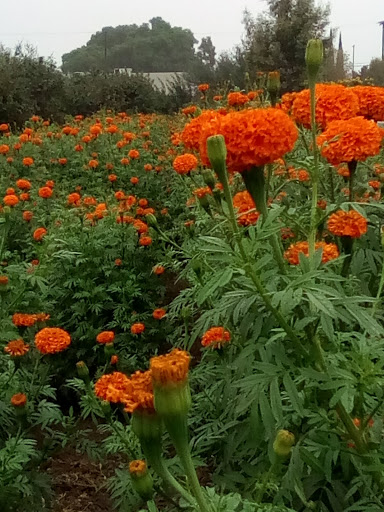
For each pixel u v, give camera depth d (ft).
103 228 17.65
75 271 16.43
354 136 8.12
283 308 5.61
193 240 12.87
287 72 67.00
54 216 20.86
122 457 12.71
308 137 11.36
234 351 8.89
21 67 66.59
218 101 22.40
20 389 10.80
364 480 6.82
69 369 14.98
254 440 8.15
